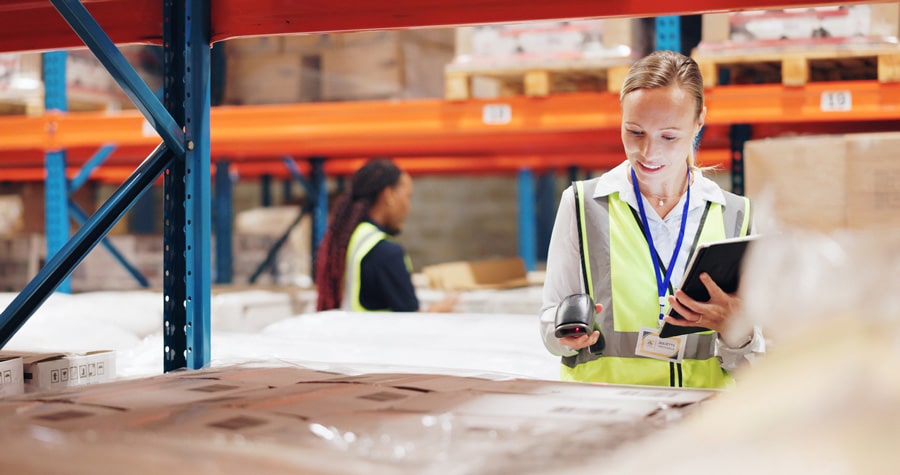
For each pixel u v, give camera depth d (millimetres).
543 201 7320
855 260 866
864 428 729
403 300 3686
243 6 1843
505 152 5395
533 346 2684
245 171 6777
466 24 1780
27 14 2053
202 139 1804
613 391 1250
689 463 781
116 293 3859
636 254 1960
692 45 4070
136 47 5156
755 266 932
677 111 1814
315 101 4273
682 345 1932
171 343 1821
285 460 866
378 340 2799
